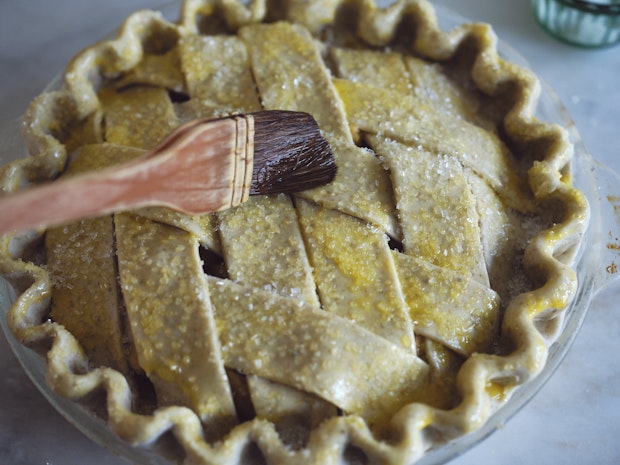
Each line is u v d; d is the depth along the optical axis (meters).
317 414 0.33
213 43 0.42
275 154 0.34
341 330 0.33
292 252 0.35
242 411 0.33
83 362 0.34
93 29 0.55
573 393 0.42
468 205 0.37
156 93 0.41
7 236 0.37
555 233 0.37
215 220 0.36
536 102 0.43
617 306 0.45
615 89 0.52
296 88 0.40
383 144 0.38
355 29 0.45
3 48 0.53
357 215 0.36
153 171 0.29
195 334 0.33
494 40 0.43
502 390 0.34
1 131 0.47
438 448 0.34
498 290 0.37
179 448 0.33
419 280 0.35
